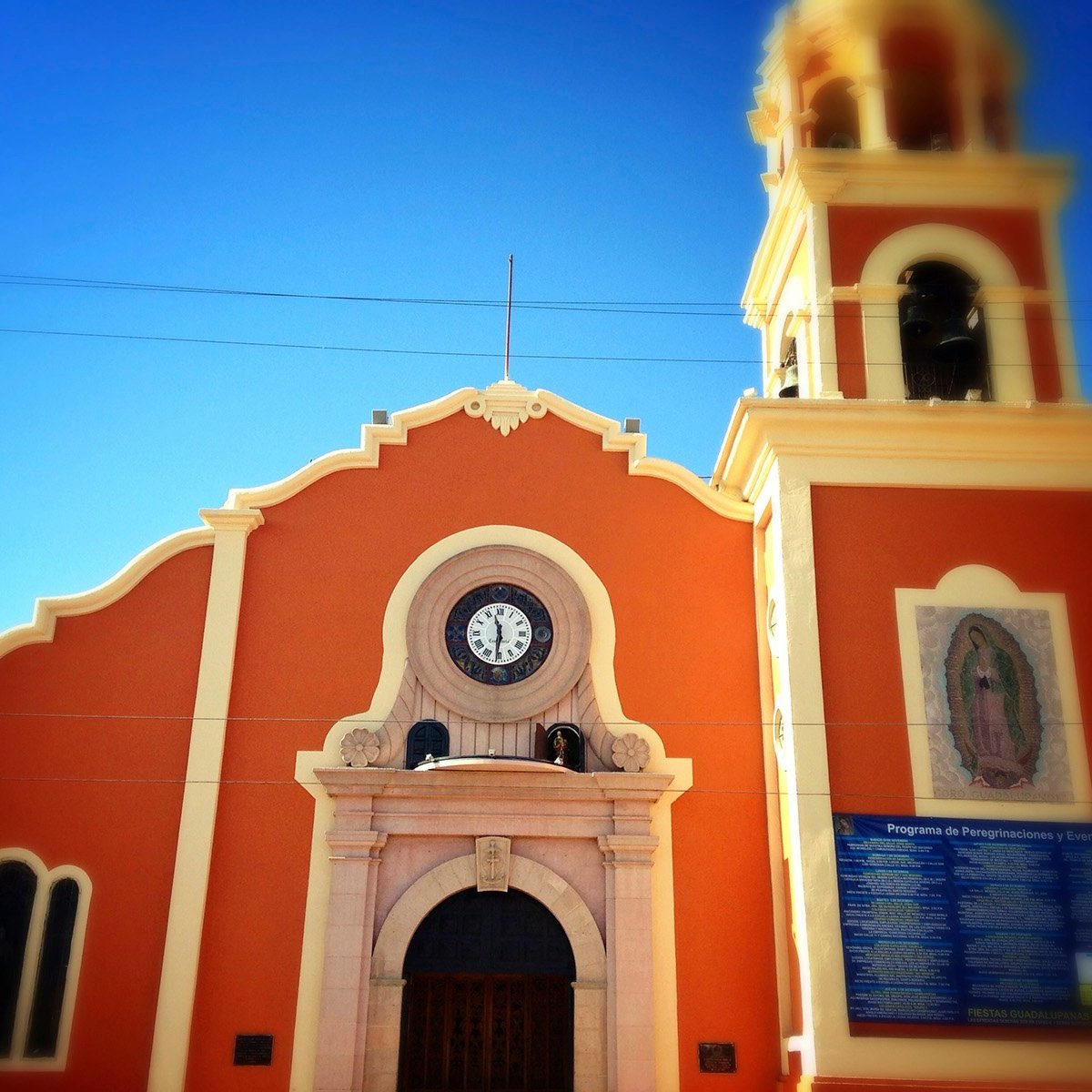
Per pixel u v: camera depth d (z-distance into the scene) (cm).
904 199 1859
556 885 1574
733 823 1622
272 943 1539
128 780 1603
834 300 1794
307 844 1587
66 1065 1480
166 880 1561
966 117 1917
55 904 1554
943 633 1584
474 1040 1546
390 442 1808
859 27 1956
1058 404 1648
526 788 1599
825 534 1633
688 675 1700
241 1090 1477
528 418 1834
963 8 1953
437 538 1762
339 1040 1477
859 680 1558
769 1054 1514
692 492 1798
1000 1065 1386
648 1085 1473
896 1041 1391
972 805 1500
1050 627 1593
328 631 1698
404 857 1586
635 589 1745
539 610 1736
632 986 1515
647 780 1600
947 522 1644
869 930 1437
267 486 1762
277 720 1647
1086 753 1530
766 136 2164
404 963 1543
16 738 1611
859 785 1505
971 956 1430
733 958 1555
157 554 1714
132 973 1521
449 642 1712
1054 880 1466
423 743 1644
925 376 1805
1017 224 1855
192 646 1675
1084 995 1420
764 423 1672
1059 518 1650
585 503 1789
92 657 1658
